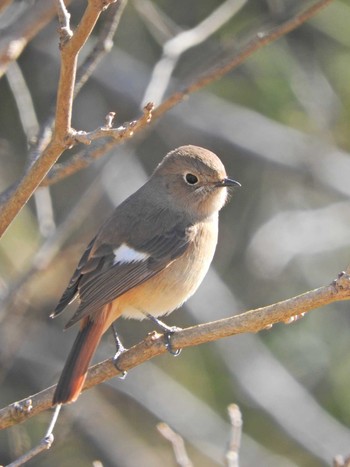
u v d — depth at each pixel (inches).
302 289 563.5
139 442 550.9
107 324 328.8
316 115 546.0
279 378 524.4
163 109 342.0
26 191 265.1
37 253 394.6
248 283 562.6
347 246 568.4
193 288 359.9
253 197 580.4
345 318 541.0
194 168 362.0
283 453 526.3
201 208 362.6
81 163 319.0
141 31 563.5
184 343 281.9
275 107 554.6
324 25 526.6
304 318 542.0
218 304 543.8
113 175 503.2
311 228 567.5
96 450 542.3
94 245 350.0
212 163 364.5
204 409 528.1
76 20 529.0
